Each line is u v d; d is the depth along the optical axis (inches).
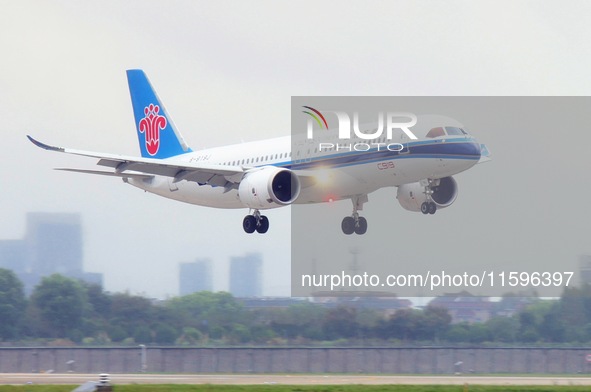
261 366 7170.3
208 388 5108.3
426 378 6471.5
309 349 7190.0
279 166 6968.5
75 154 6727.4
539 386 5324.8
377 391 5007.4
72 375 6771.7
